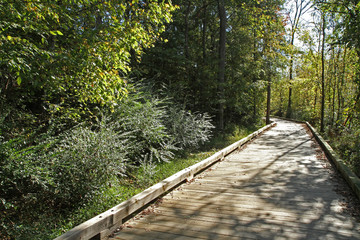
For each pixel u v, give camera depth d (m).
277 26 20.48
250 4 17.42
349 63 13.55
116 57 5.58
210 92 15.08
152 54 13.84
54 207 4.58
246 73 18.80
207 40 20.88
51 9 4.81
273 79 22.81
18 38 4.21
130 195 5.29
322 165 7.82
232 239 3.54
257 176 6.76
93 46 5.27
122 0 5.69
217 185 6.07
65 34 6.39
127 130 7.77
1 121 4.82
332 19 14.11
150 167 6.40
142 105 8.22
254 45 21.09
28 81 5.35
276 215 4.29
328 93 16.41
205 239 3.55
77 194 4.71
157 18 6.53
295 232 3.69
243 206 4.72
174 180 5.66
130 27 5.67
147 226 4.00
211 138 13.75
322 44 15.10
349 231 3.69
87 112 7.44
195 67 15.84
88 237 3.34
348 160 8.21
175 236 3.66
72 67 5.25
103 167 4.95
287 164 8.06
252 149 11.21
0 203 4.05
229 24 20.55
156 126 8.28
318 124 18.19
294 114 33.31
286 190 5.56
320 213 4.32
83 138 5.39
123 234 3.75
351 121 10.29
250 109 23.47
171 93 12.62
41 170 4.18
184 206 4.78
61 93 6.40
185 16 16.72
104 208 4.64
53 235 3.65
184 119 10.73
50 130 4.94
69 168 4.55
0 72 5.14
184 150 10.20
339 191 5.39
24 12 4.53
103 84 5.48
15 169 4.00
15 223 3.88
